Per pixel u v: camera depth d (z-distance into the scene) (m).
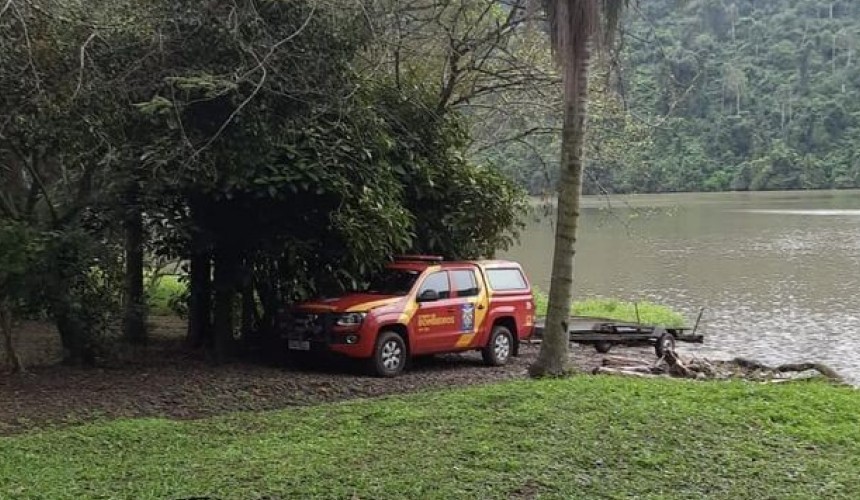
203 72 11.55
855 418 9.15
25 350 13.77
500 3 15.52
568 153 11.70
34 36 10.93
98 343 12.51
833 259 38.41
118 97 11.68
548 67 16.25
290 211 13.14
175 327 17.23
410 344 12.91
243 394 11.02
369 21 12.70
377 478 6.68
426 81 16.05
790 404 9.58
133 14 11.77
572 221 11.84
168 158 11.36
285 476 6.71
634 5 11.91
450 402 9.63
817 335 21.47
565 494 6.41
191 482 6.61
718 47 91.38
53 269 11.58
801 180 91.25
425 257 14.11
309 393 11.29
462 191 15.77
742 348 19.73
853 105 96.19
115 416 9.66
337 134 13.19
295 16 12.23
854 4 105.56
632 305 24.38
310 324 12.55
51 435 8.31
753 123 92.19
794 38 101.69
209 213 13.16
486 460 7.19
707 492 6.57
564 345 12.02
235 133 11.98
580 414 8.84
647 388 10.38
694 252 42.25
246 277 13.38
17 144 11.68
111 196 12.29
